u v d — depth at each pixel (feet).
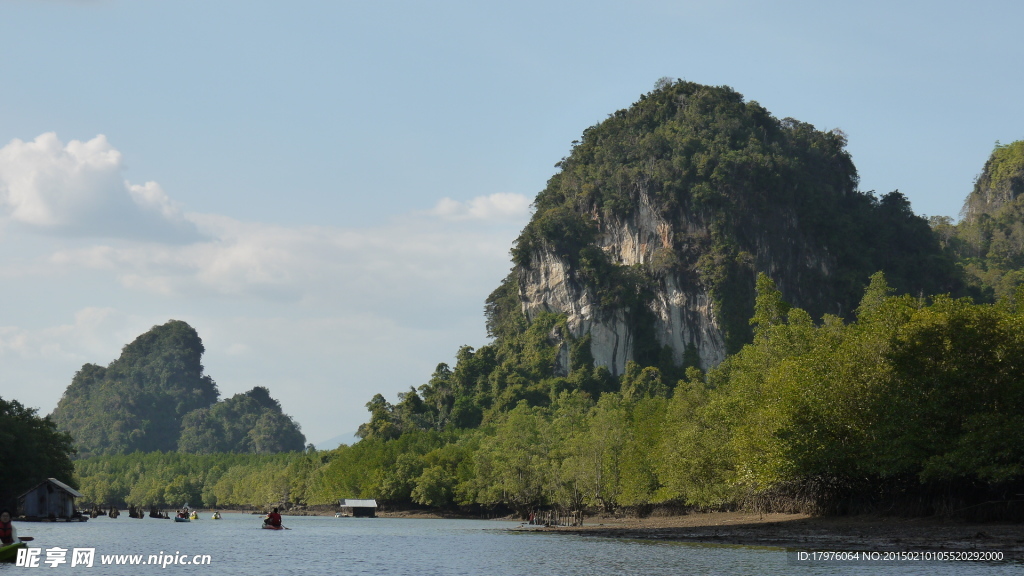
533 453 558.56
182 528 402.11
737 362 363.56
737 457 326.65
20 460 402.52
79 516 423.64
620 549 240.94
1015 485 245.04
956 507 257.55
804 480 306.35
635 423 466.29
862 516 287.89
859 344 282.15
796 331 352.69
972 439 233.76
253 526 446.60
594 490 470.80
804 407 274.16
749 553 217.36
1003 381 247.29
